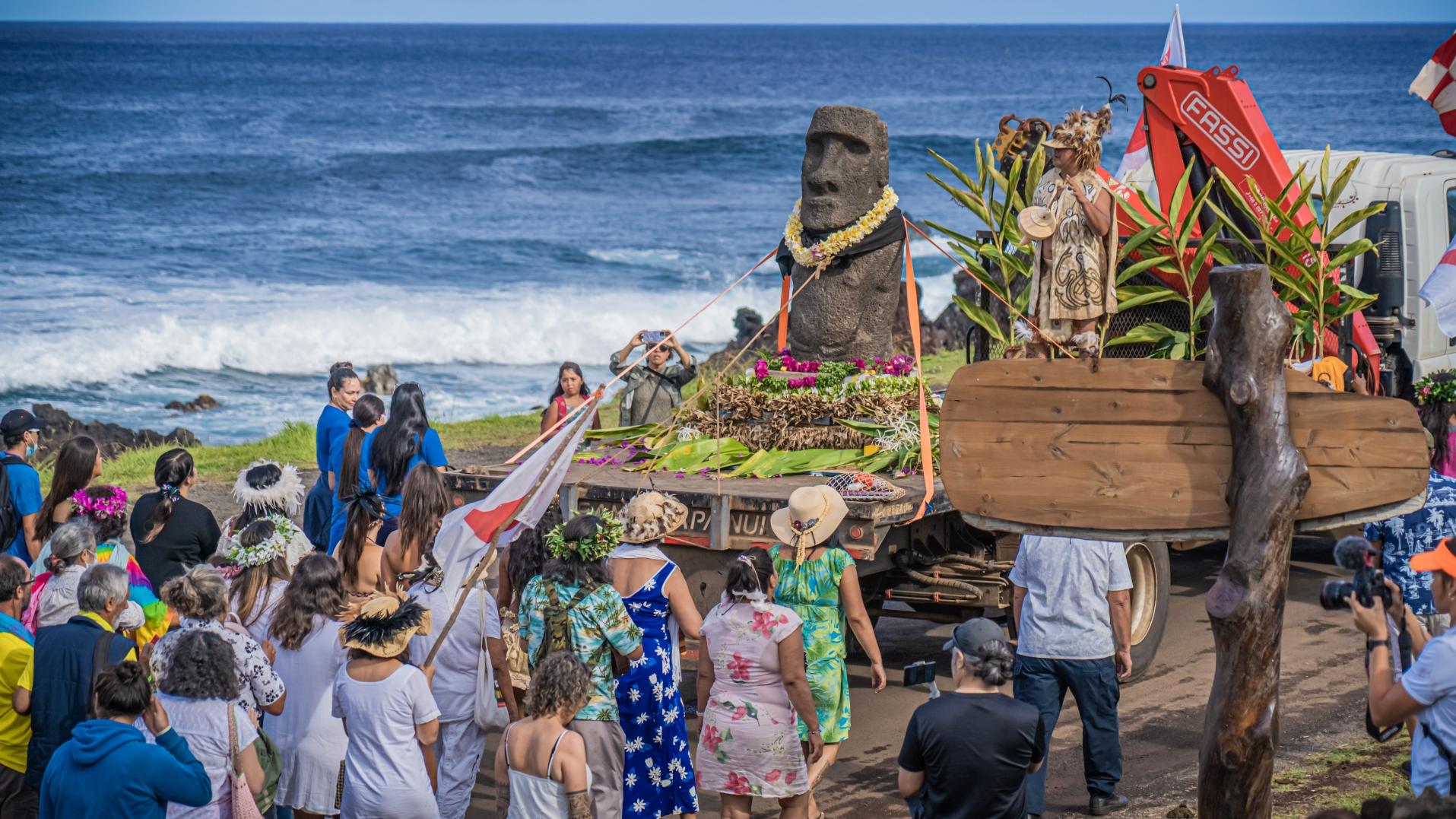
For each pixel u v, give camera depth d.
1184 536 4.13
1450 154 11.27
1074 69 149.75
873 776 6.79
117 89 97.56
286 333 29.36
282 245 42.47
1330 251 10.07
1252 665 3.98
